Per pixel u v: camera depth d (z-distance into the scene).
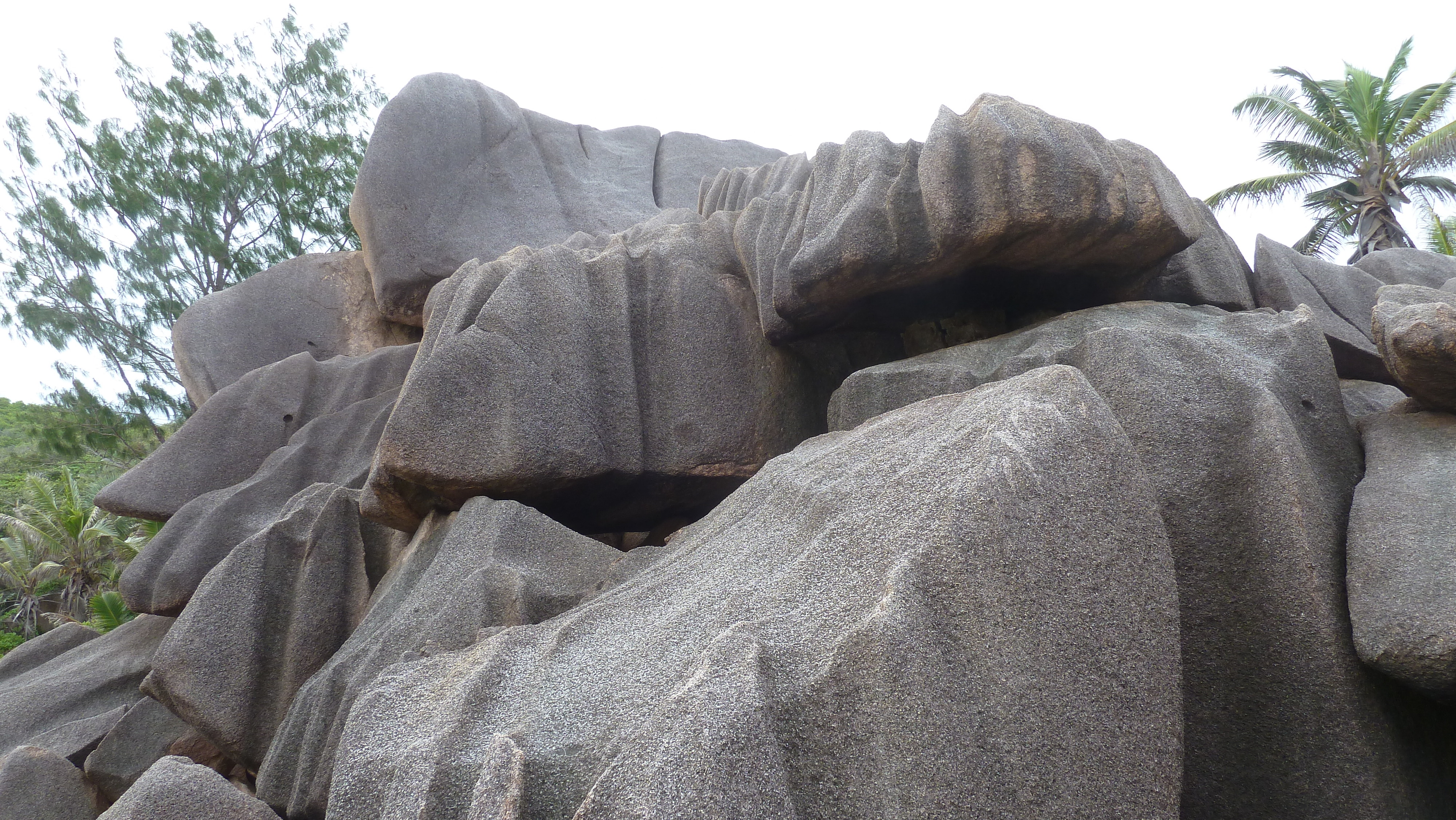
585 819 2.04
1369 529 3.05
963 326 5.30
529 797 2.29
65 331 17.11
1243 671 3.05
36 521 25.64
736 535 3.41
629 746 2.13
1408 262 6.36
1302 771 2.87
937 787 2.17
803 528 3.01
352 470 7.38
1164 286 5.20
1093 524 2.55
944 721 2.22
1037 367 3.96
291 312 9.86
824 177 5.36
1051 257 4.69
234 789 3.17
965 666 2.29
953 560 2.36
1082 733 2.34
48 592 25.67
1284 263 5.66
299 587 5.69
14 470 35.88
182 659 5.33
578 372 5.54
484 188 9.54
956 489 2.47
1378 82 17.75
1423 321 3.31
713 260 6.07
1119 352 3.61
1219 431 3.35
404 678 3.15
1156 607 2.55
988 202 4.45
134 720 5.71
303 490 6.40
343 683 4.38
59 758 5.42
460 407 5.28
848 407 4.77
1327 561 3.04
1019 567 2.41
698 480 5.69
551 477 5.30
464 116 9.70
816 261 4.95
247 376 8.23
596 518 5.86
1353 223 17.64
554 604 4.34
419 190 9.19
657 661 2.64
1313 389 3.73
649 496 5.80
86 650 7.11
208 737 5.29
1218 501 3.26
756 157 11.40
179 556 6.79
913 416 3.45
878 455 3.14
